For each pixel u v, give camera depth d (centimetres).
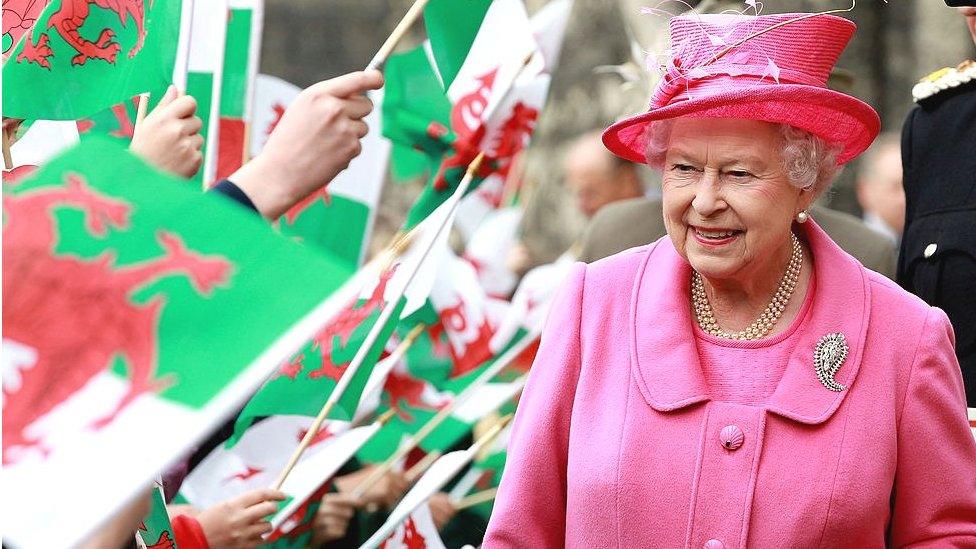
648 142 686
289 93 975
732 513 652
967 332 805
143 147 574
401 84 912
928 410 665
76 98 682
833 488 646
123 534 395
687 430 670
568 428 705
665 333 693
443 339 1067
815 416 658
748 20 668
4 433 310
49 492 300
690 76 666
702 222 659
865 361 671
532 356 1085
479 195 1093
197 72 841
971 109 823
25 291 324
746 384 680
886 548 687
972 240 800
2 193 333
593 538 672
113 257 330
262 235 336
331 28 2481
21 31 723
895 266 962
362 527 1071
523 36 905
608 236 1038
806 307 692
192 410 312
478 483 1109
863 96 2255
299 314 326
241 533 834
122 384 318
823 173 680
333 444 922
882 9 2241
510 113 903
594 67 2111
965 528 661
